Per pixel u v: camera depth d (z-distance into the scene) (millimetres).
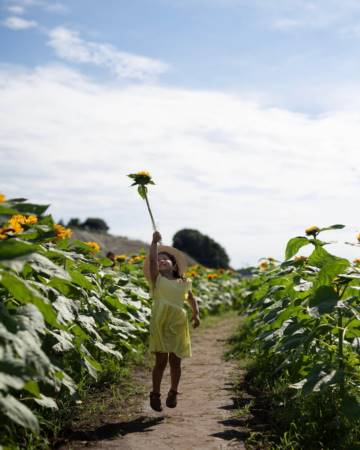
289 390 5219
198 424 4406
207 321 13977
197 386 5992
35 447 3584
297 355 4363
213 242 67125
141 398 5309
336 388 4184
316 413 4113
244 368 6949
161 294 4695
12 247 2553
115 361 6629
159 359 4676
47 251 3680
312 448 3705
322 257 4504
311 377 3793
